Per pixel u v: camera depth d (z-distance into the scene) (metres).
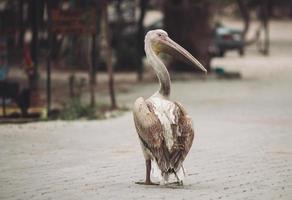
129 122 19.38
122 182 11.74
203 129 18.28
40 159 13.86
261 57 47.28
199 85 30.58
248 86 30.42
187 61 11.66
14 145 15.40
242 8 51.06
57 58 34.19
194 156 14.38
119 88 28.86
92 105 21.66
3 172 12.58
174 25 33.94
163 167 10.68
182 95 26.69
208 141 16.31
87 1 30.59
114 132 17.48
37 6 22.00
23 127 18.03
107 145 15.56
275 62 43.81
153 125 10.79
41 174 12.41
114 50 37.59
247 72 37.53
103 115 20.47
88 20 21.45
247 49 52.81
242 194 10.82
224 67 40.09
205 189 11.17
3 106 19.73
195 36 33.97
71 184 11.58
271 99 25.62
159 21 42.53
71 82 23.28
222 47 46.94
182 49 11.66
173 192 10.89
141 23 32.91
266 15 49.16
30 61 21.52
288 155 14.54
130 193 10.80
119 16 39.34
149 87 29.58
